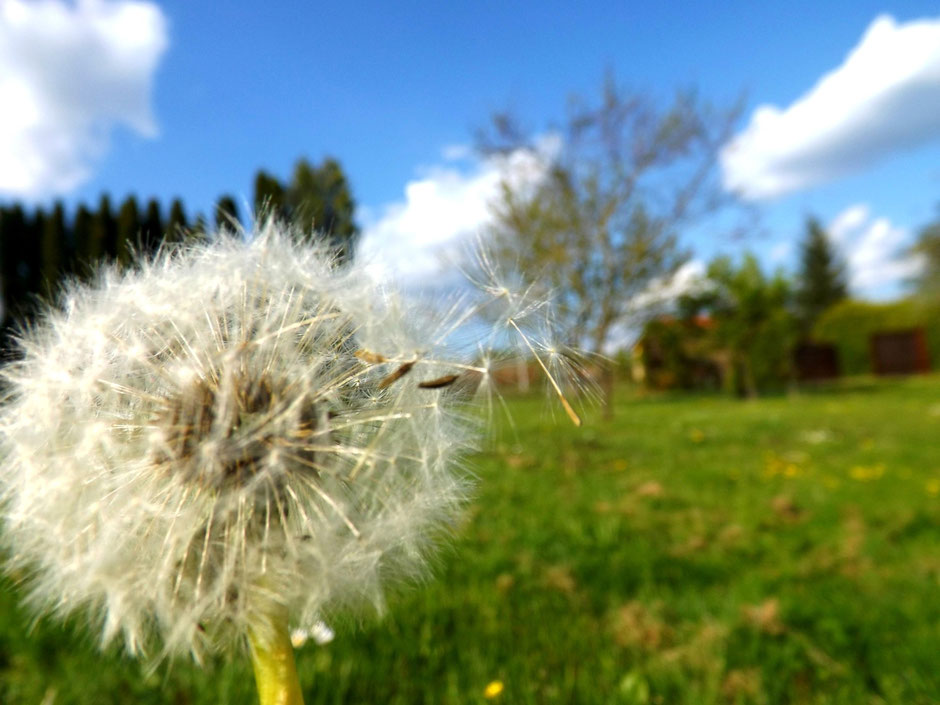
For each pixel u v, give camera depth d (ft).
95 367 0.22
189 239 0.24
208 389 0.20
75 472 0.21
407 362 0.20
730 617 0.51
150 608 0.20
